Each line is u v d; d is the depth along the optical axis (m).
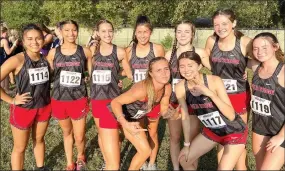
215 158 5.51
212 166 5.28
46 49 8.23
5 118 7.41
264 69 3.70
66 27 4.50
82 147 5.04
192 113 4.32
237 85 4.55
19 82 4.01
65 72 4.55
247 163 5.28
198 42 21.52
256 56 3.65
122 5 22.92
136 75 4.92
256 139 3.90
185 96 3.89
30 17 24.73
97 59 4.77
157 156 5.59
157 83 3.78
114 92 4.76
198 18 25.06
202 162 5.38
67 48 4.61
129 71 4.97
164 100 4.11
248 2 22.81
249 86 4.77
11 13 24.42
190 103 3.88
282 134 3.51
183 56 3.67
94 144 6.07
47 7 23.08
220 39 4.55
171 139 4.79
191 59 3.63
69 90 4.57
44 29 8.14
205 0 21.95
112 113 3.95
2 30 9.41
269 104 3.62
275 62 3.63
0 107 8.17
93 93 4.75
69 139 4.98
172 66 4.65
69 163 5.02
